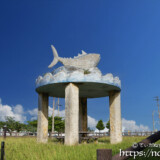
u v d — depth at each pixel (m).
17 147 13.83
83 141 20.33
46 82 18.20
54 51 20.22
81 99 24.17
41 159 10.24
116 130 19.03
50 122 43.97
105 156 3.07
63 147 13.71
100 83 17.73
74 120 16.83
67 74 17.53
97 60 19.64
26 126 47.25
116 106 19.73
